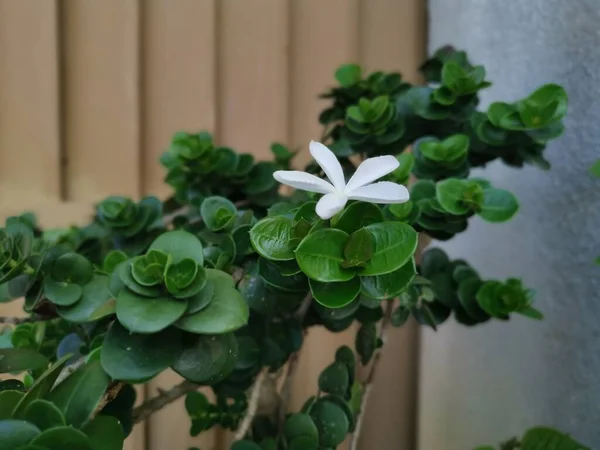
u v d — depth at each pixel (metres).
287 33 0.52
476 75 0.33
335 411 0.27
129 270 0.19
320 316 0.28
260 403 0.32
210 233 0.26
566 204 0.36
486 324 0.44
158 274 0.18
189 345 0.19
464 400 0.47
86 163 0.50
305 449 0.26
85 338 0.26
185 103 0.51
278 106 0.53
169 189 0.51
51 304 0.25
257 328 0.28
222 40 0.52
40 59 0.48
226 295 0.19
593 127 0.33
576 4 0.34
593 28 0.33
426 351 0.54
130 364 0.18
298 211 0.19
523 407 0.40
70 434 0.15
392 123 0.33
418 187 0.28
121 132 0.50
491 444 0.43
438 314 0.32
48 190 0.49
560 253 0.36
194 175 0.36
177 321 0.18
